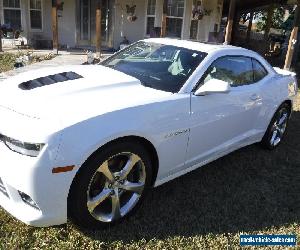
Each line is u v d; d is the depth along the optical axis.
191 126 3.71
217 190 4.14
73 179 2.85
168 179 3.76
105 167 3.03
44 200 2.77
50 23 14.66
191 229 3.40
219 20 15.48
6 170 2.81
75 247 3.00
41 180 2.71
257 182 4.44
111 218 3.23
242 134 4.71
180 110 3.55
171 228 3.38
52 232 3.13
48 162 2.70
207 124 3.92
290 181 4.55
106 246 3.06
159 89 3.72
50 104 3.03
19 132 2.77
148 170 3.40
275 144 5.50
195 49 4.22
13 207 2.92
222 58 4.23
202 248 3.15
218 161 4.92
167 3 14.01
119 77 3.73
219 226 3.49
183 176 4.38
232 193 4.11
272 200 4.06
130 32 15.11
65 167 2.75
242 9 20.17
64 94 3.20
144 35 15.23
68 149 2.75
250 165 4.89
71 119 2.85
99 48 12.84
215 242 3.25
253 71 4.82
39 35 14.62
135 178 3.40
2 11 14.10
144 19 15.02
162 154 3.48
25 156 2.74
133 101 3.28
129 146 3.15
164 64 4.10
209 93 3.73
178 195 3.94
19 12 14.26
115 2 14.66
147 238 3.21
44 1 14.34
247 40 20.97
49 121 2.81
